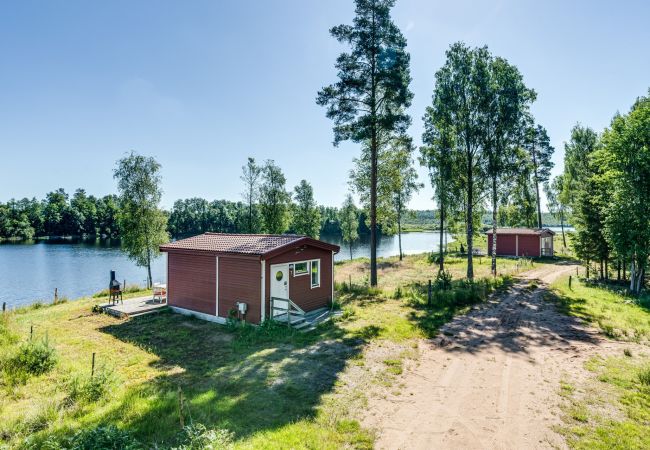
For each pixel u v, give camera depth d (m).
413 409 7.69
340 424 6.97
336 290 22.06
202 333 13.85
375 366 10.07
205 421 6.78
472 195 27.91
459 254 46.69
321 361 10.41
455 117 25.86
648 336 12.35
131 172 29.09
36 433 6.46
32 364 9.70
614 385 8.68
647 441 6.35
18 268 45.69
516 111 25.30
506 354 11.04
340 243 86.38
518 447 6.31
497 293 20.62
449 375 9.49
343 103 21.88
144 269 45.84
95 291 32.78
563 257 42.53
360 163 35.41
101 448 5.50
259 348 11.73
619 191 21.58
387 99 22.47
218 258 15.80
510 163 25.97
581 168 37.19
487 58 25.56
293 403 7.81
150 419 6.91
